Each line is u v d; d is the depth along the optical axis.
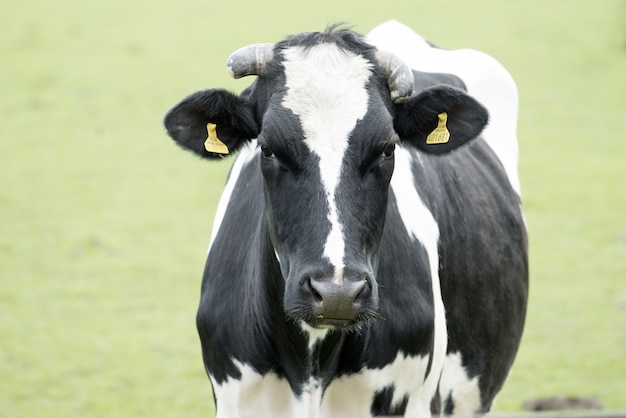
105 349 20.34
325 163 8.98
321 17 54.53
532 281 23.67
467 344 12.06
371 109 9.20
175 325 21.67
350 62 9.48
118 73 45.22
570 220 27.83
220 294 10.35
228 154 10.01
